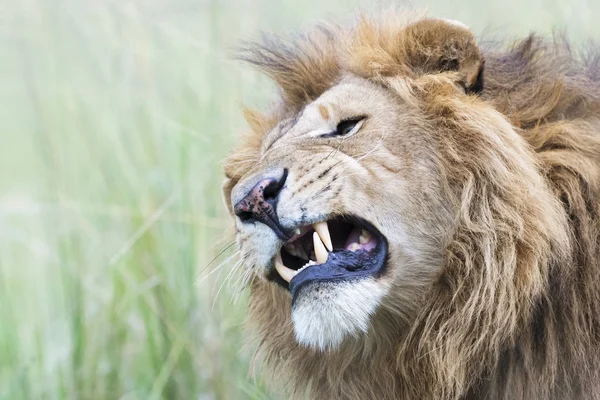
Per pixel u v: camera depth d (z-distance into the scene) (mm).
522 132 7418
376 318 7395
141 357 10734
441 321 7316
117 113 11672
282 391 8461
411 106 7477
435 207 7293
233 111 10812
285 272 7246
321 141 7422
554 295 7129
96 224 11242
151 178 11234
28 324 12023
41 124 11602
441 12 11758
